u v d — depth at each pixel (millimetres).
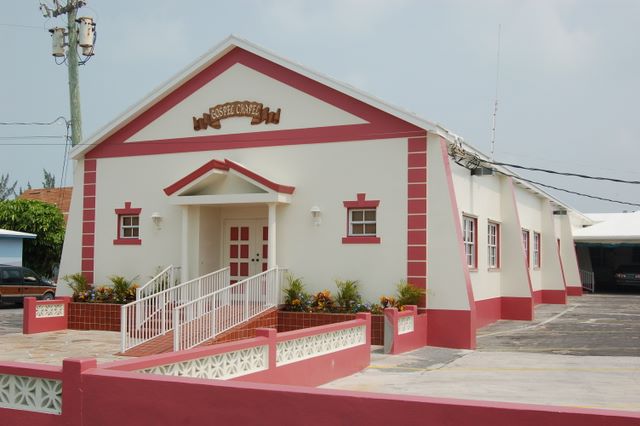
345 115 18000
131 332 15555
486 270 21422
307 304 17438
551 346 17031
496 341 17906
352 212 17938
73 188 21438
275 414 6023
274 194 17844
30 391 7160
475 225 20438
